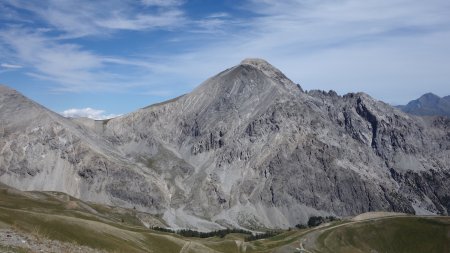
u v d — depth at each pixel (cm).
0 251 4638
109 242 10188
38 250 5278
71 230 9669
